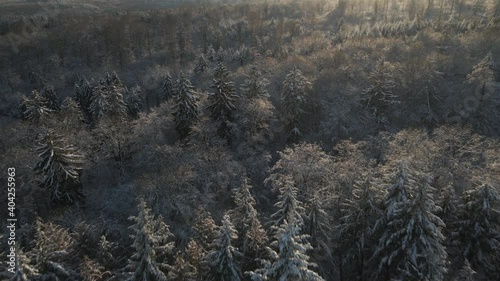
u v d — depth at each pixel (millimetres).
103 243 30453
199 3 197250
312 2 157375
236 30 126125
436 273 25672
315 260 31719
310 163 38219
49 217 40125
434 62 64562
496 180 32406
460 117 57469
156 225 30422
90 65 106750
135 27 120500
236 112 58000
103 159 52625
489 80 56125
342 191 35688
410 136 42031
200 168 47438
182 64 102000
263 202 47281
